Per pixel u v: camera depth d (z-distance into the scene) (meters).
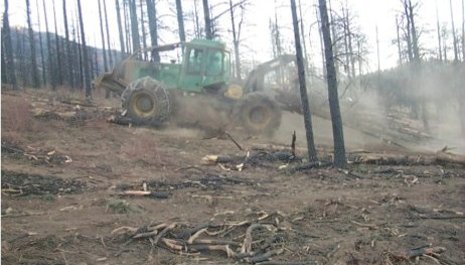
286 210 7.45
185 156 10.98
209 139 12.92
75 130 11.95
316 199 8.13
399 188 9.42
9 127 10.95
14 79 22.81
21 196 7.37
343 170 10.60
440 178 10.41
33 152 9.71
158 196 7.92
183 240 5.89
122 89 14.87
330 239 6.31
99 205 7.15
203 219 6.77
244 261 5.44
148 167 9.86
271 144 13.00
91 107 15.91
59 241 5.47
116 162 9.88
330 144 14.19
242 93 14.34
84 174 8.88
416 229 6.98
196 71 14.12
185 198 7.93
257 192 8.62
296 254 5.72
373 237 6.47
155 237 5.88
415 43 27.73
